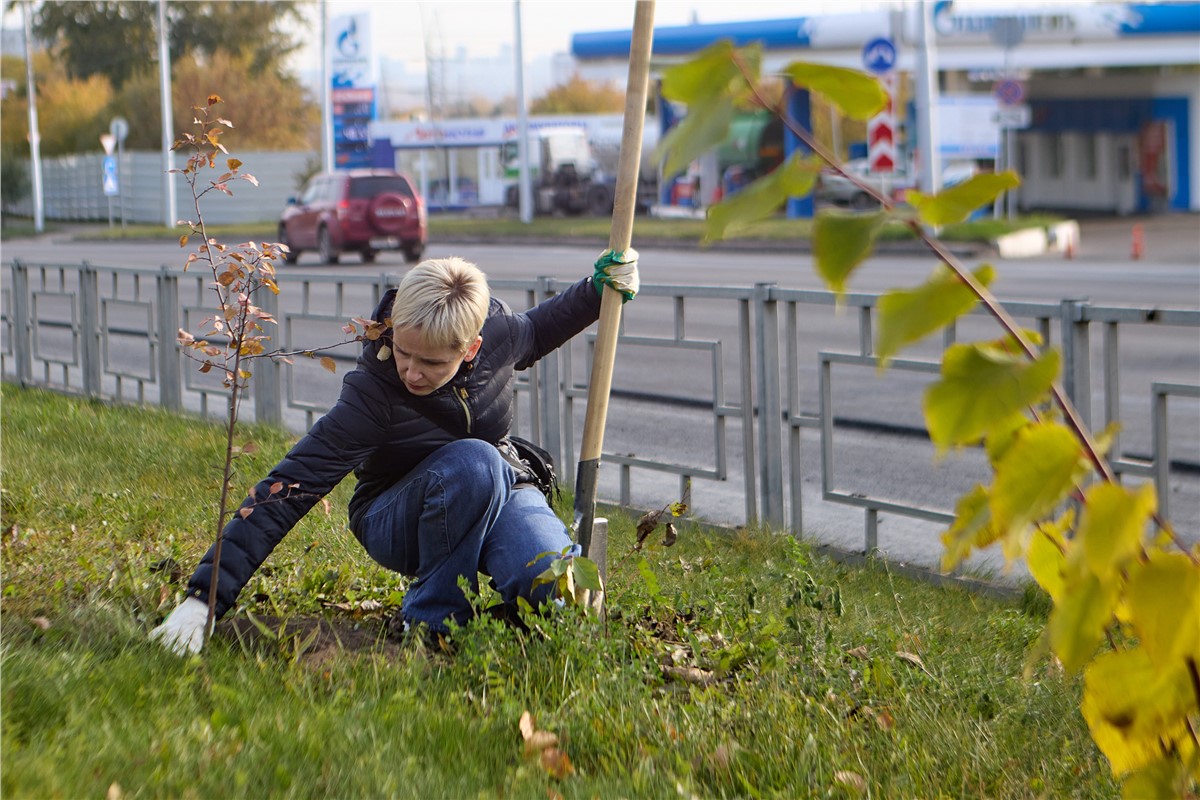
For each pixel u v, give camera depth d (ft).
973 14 111.75
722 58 4.46
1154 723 5.54
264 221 163.73
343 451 11.44
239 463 20.93
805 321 47.44
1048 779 9.89
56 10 226.79
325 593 13.56
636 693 10.27
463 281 11.04
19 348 36.09
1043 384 4.72
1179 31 112.88
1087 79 133.28
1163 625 4.99
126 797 7.77
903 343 4.70
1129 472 16.51
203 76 205.36
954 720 10.74
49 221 185.68
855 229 4.57
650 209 133.90
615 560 16.79
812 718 10.38
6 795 7.46
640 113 11.63
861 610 15.02
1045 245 83.66
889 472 25.43
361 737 9.00
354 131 162.61
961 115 98.22
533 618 11.23
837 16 108.58
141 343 42.57
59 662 9.84
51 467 21.21
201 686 9.98
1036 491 4.89
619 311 12.00
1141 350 38.50
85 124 201.57
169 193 142.72
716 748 9.52
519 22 123.95
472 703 10.09
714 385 20.39
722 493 24.09
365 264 88.38
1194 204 126.31
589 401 12.06
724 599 13.83
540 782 8.73
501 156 153.99
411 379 11.21
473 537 11.73
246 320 11.38
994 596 16.85
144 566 13.82
